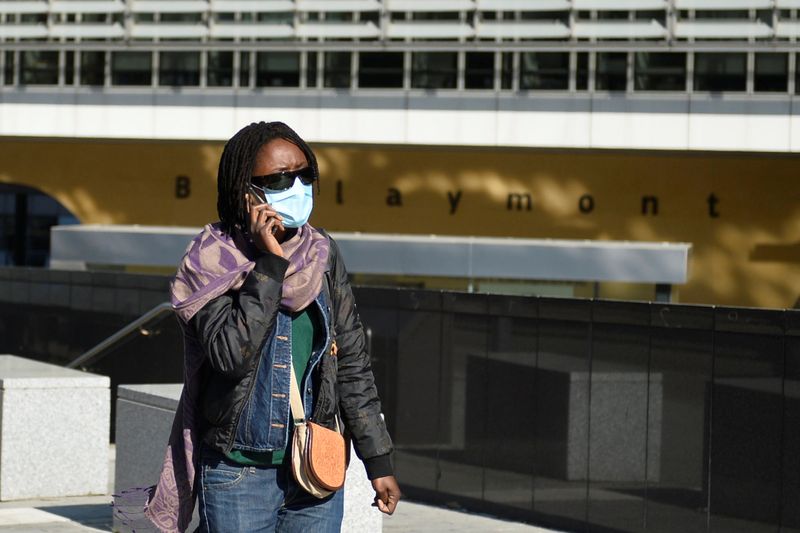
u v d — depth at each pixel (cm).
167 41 2238
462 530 1116
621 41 2067
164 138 2269
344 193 2330
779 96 2041
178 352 1616
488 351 1212
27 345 1958
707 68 2073
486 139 2136
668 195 2223
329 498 469
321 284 463
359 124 2184
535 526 1146
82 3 2270
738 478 962
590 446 1094
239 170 462
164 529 470
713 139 2064
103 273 1789
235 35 2225
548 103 2114
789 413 923
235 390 452
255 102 2227
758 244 2197
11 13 2305
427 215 2303
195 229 2330
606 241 2217
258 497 459
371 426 481
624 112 2088
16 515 1097
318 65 2208
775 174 2186
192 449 465
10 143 2477
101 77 2302
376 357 1357
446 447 1265
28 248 3234
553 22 2098
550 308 1138
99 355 1769
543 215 2264
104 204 2453
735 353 965
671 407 1020
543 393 1145
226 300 454
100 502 1202
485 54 2141
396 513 1216
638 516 1045
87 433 1243
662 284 2148
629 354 1056
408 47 2139
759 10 2030
